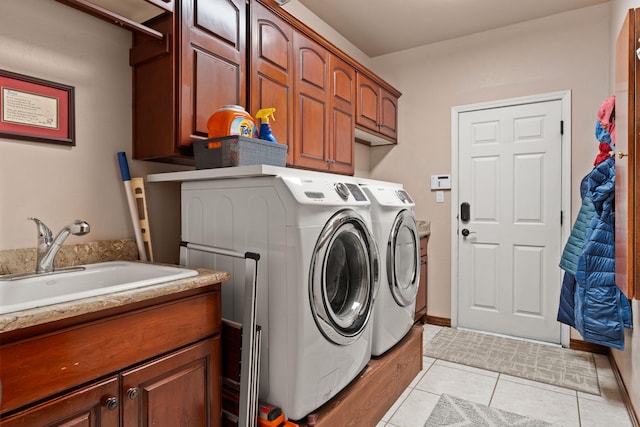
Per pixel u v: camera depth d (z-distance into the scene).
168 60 1.64
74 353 0.92
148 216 1.86
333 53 2.75
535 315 3.11
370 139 3.61
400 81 3.76
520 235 3.18
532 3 2.87
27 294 1.24
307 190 1.44
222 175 1.52
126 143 1.76
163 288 1.10
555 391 2.23
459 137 3.45
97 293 0.99
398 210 2.15
